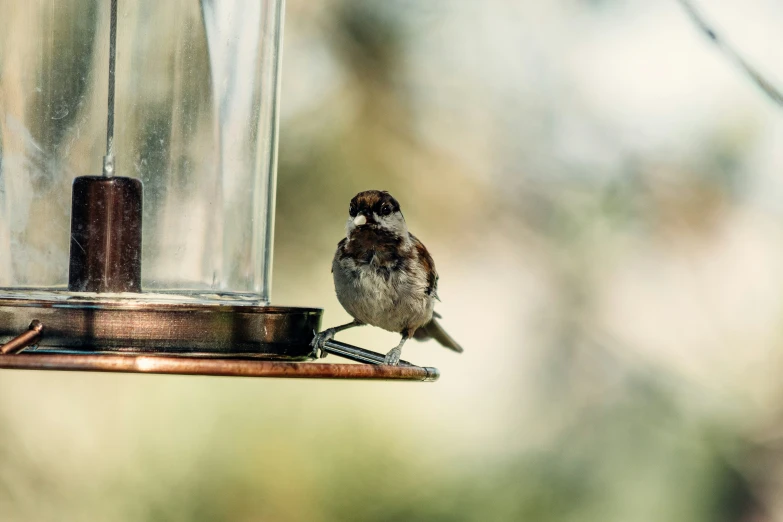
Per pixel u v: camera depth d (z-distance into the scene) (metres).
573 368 13.20
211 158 7.45
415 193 12.85
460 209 13.16
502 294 13.41
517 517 11.91
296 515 11.07
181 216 7.34
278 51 8.01
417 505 11.45
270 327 7.18
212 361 6.03
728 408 13.01
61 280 7.13
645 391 13.09
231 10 7.55
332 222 12.20
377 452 11.48
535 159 13.52
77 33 7.15
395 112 12.78
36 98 7.17
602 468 12.59
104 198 7.10
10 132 7.19
